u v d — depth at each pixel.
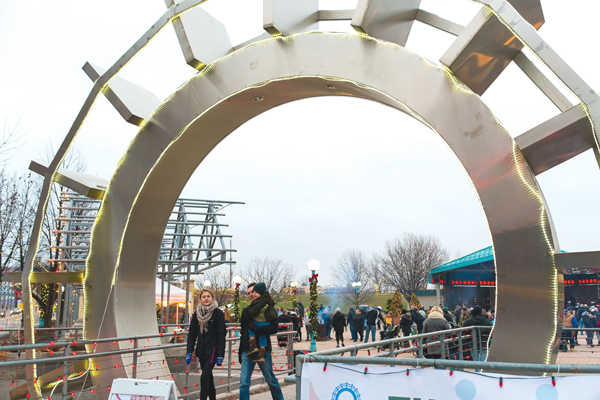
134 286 7.82
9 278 7.94
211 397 5.94
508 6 5.18
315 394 3.62
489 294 35.75
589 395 2.89
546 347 4.85
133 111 7.48
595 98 4.80
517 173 5.22
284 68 6.70
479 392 3.15
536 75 6.04
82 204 17.70
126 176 7.69
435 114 5.76
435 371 3.29
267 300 5.75
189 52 7.08
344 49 6.42
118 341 7.28
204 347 5.81
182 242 16.19
